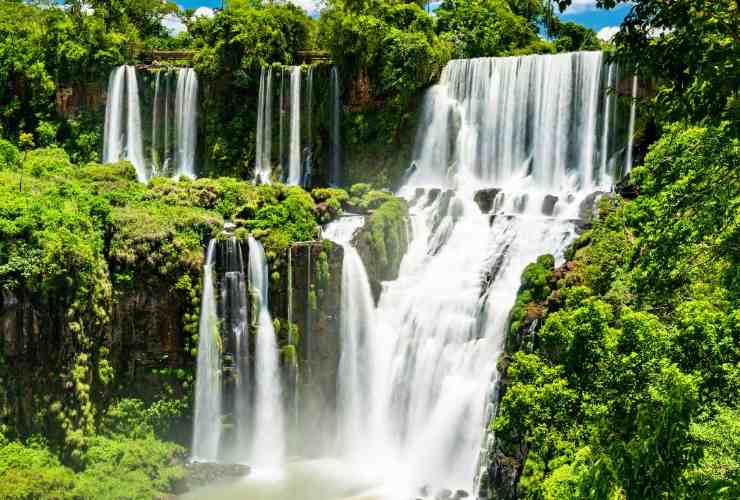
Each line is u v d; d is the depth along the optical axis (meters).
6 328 32.28
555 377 17.89
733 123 12.42
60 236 34.38
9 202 34.88
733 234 16.09
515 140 46.41
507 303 35.81
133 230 37.78
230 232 40.53
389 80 50.09
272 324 39.69
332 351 40.66
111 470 33.62
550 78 44.53
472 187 47.62
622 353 15.80
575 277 31.44
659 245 17.50
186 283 37.62
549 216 41.12
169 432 37.50
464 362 36.12
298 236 41.84
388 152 51.31
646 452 13.12
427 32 52.22
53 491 30.56
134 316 37.56
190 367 38.00
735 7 12.95
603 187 42.28
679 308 16.14
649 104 14.34
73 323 34.06
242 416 39.16
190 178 51.97
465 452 34.25
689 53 13.05
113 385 36.97
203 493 34.12
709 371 14.47
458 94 49.28
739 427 13.92
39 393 33.16
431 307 38.88
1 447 31.66
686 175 19.28
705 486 13.45
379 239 41.97
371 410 39.94
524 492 27.42
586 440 16.62
